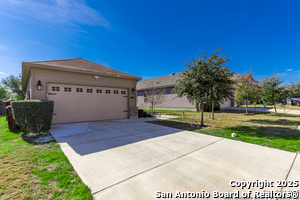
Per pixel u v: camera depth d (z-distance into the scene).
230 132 6.14
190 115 12.68
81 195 2.04
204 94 6.77
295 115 12.23
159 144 4.49
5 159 3.24
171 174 2.68
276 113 13.59
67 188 2.22
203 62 6.90
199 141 4.84
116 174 2.65
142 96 23.06
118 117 9.79
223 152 3.82
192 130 6.57
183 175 2.65
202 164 3.11
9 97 29.28
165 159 3.36
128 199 1.98
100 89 8.95
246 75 13.80
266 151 3.88
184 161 3.26
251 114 13.20
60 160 3.22
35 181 2.39
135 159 3.34
